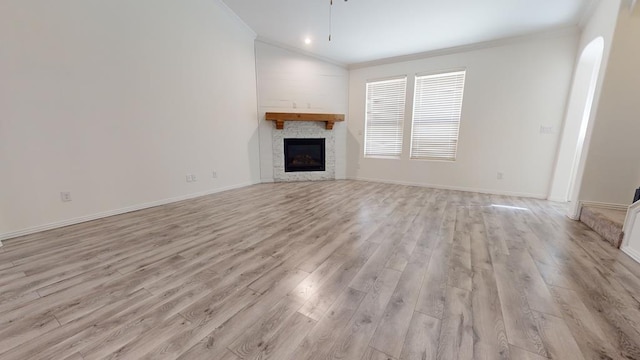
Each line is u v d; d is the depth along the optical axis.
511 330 1.31
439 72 4.78
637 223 2.09
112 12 2.93
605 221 2.48
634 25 2.53
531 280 1.77
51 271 1.86
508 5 3.26
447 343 1.22
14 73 2.34
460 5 3.32
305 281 1.76
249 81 4.89
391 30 4.11
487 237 2.53
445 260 2.06
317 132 5.67
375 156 5.76
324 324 1.35
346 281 1.76
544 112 4.05
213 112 4.27
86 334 1.28
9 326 1.33
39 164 2.55
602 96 2.75
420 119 5.12
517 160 4.33
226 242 2.39
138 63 3.22
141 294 1.60
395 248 2.28
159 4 3.37
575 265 1.98
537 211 3.44
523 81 4.12
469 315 1.42
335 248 2.27
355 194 4.44
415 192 4.63
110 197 3.11
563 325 1.34
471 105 4.57
